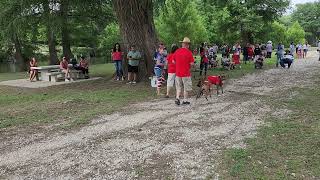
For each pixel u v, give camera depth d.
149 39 18.95
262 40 49.34
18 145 8.38
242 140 8.07
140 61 18.75
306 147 7.41
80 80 21.38
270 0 44.53
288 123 9.34
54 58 35.47
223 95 13.84
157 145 7.92
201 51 21.33
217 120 9.91
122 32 19.11
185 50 12.02
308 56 39.97
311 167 6.41
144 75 18.77
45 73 22.28
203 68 22.61
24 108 12.92
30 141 8.64
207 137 8.39
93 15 33.00
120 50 19.44
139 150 7.65
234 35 47.34
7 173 6.73
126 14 18.78
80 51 46.59
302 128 8.82
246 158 6.93
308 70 22.88
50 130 9.55
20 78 25.42
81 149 7.87
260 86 16.16
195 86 16.34
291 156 6.96
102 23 35.00
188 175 6.31
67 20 32.84
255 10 45.50
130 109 11.77
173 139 8.30
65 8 28.62
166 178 6.22
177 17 41.06
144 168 6.70
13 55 41.53
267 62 30.33
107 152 7.61
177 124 9.59
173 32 41.25
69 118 10.87
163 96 14.02
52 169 6.82
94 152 7.64
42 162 7.20
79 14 33.22
